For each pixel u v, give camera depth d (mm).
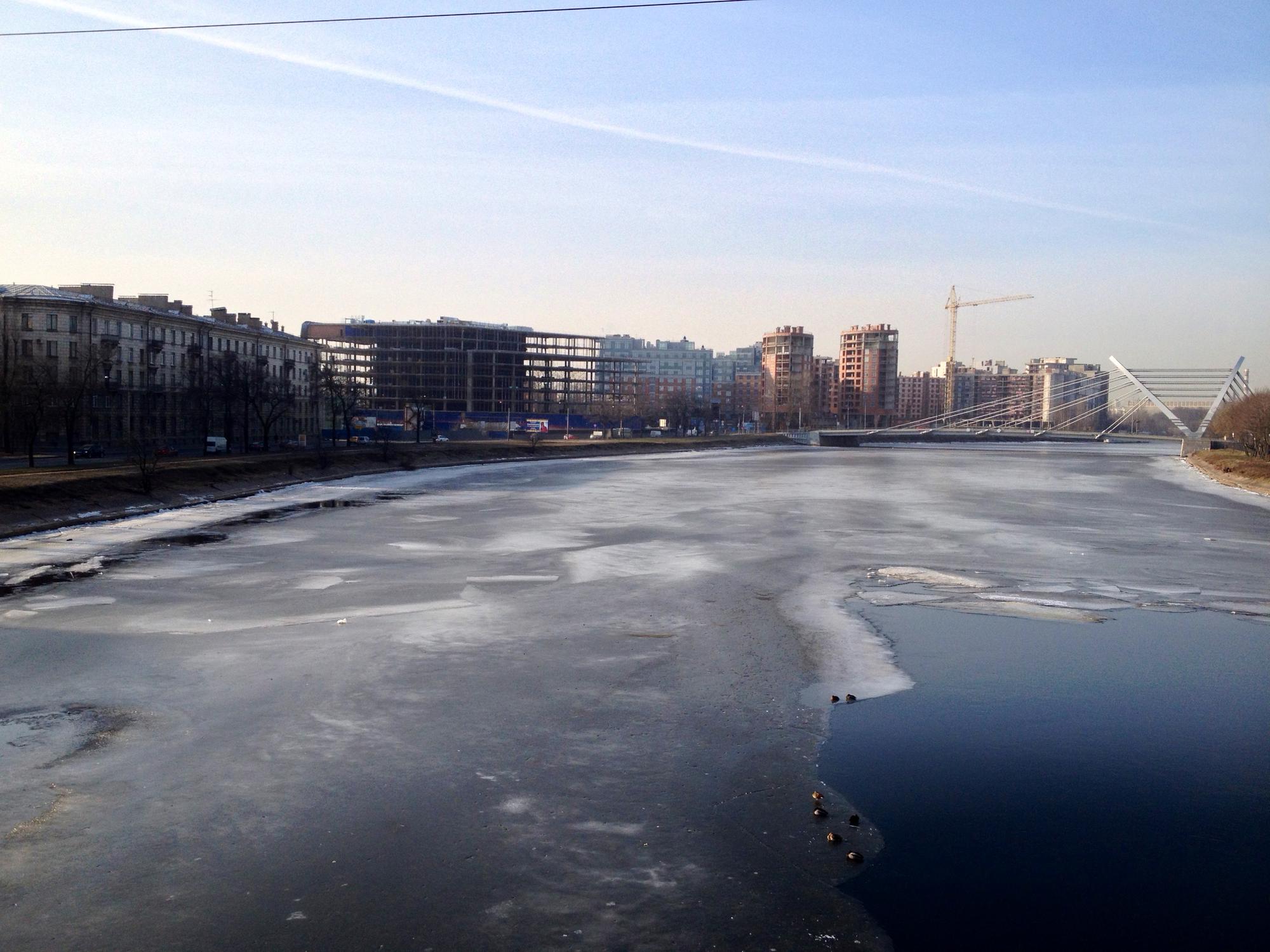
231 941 12453
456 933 12766
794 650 27828
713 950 12570
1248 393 194625
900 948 12891
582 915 13297
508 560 42625
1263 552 49812
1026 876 15008
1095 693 24609
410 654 26406
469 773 18125
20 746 19109
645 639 28609
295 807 16484
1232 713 23250
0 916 12945
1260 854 16000
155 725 20375
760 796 17562
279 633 28484
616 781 17953
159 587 35125
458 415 190250
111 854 14711
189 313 122500
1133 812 17516
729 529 55188
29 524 49781
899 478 104500
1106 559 46312
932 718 22391
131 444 75812
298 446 119000
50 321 95562
